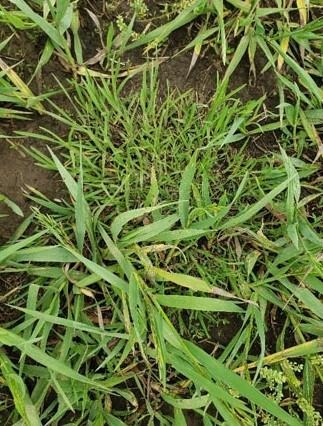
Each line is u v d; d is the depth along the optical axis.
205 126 0.47
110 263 0.46
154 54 0.48
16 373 0.44
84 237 0.45
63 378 0.44
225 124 0.47
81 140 0.46
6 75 0.46
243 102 0.49
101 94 0.47
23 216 0.46
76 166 0.46
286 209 0.45
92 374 0.45
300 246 0.46
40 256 0.44
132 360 0.46
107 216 0.46
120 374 0.45
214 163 0.47
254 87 0.49
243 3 0.48
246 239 0.47
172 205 0.47
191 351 0.43
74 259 0.44
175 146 0.47
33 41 0.47
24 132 0.46
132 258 0.45
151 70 0.47
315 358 0.46
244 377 0.45
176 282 0.43
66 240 0.45
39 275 0.45
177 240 0.45
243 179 0.43
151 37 0.47
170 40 0.49
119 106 0.47
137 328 0.41
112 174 0.46
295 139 0.48
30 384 0.45
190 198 0.47
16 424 0.42
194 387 0.46
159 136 0.47
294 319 0.47
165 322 0.43
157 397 0.46
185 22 0.48
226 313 0.48
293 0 0.49
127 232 0.46
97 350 0.44
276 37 0.48
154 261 0.46
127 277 0.43
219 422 0.45
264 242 0.46
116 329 0.45
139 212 0.42
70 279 0.45
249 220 0.48
